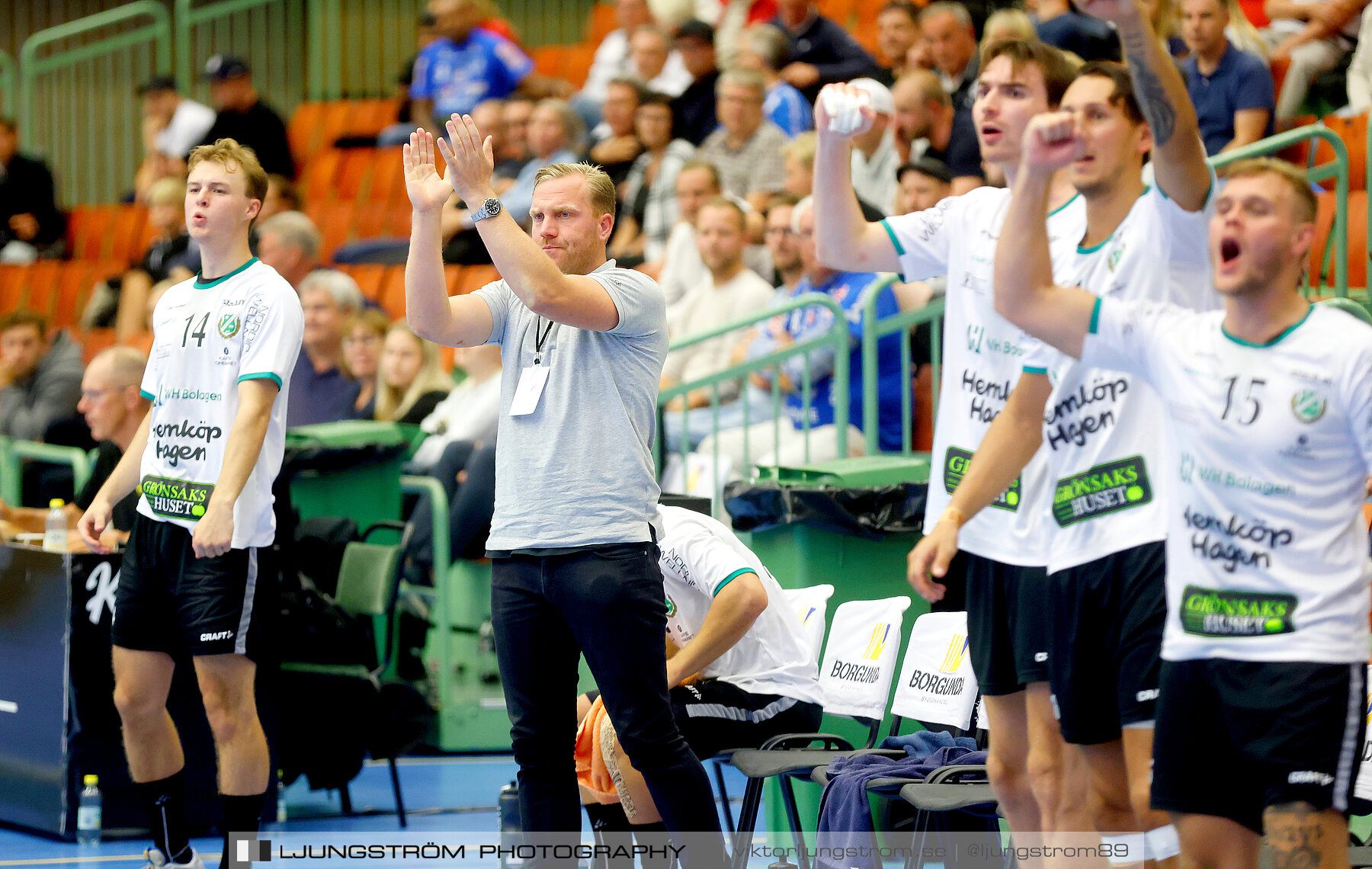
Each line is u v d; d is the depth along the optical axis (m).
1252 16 22.41
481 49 27.92
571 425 9.34
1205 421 7.16
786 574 13.41
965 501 8.18
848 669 12.34
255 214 11.95
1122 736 8.16
